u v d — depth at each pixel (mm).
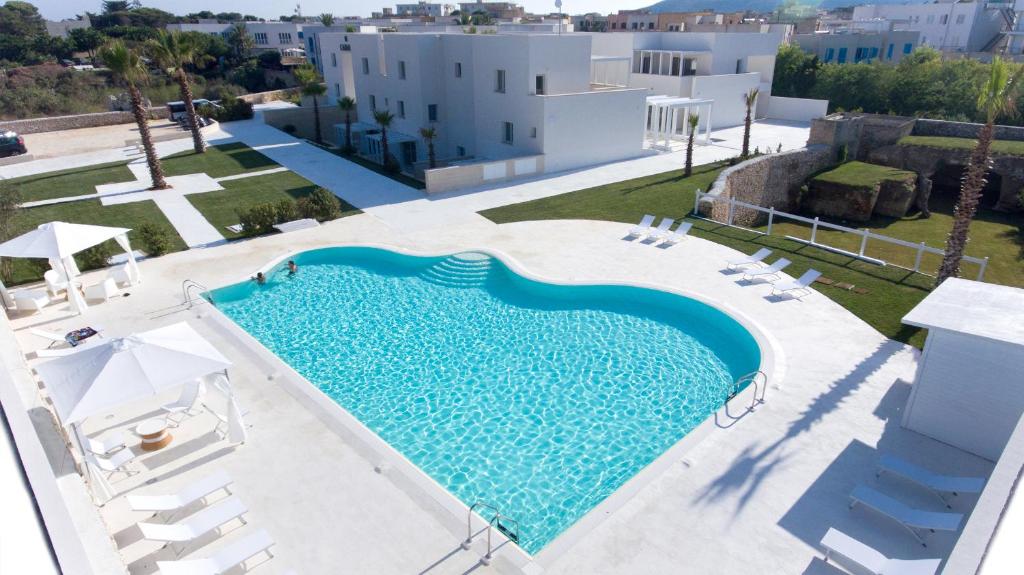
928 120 39000
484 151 36469
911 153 36781
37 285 18984
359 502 10430
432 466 12336
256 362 14727
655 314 18047
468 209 26719
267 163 35844
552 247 22094
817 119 36562
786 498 10383
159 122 50500
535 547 10359
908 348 15023
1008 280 24391
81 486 8180
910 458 11320
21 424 4621
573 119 32719
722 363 15625
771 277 19219
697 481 10781
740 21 82562
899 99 51562
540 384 14953
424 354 16312
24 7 113562
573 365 15695
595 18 143750
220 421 12469
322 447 11812
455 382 15086
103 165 35844
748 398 13047
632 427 13422
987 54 72500
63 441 9164
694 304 17703
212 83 79688
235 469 11242
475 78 35281
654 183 30406
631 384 14891
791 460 11273
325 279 20703
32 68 72938
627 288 18688
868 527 9789
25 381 10836
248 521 10047
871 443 11703
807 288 18359
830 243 28469
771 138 41156
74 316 17016
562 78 32969
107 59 27406
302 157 37406
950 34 92375
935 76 52062
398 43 38469
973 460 11242
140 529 9312
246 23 112438
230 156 37781
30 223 22609
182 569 8406
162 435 11844
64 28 127188
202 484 10195
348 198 28625
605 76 47031
